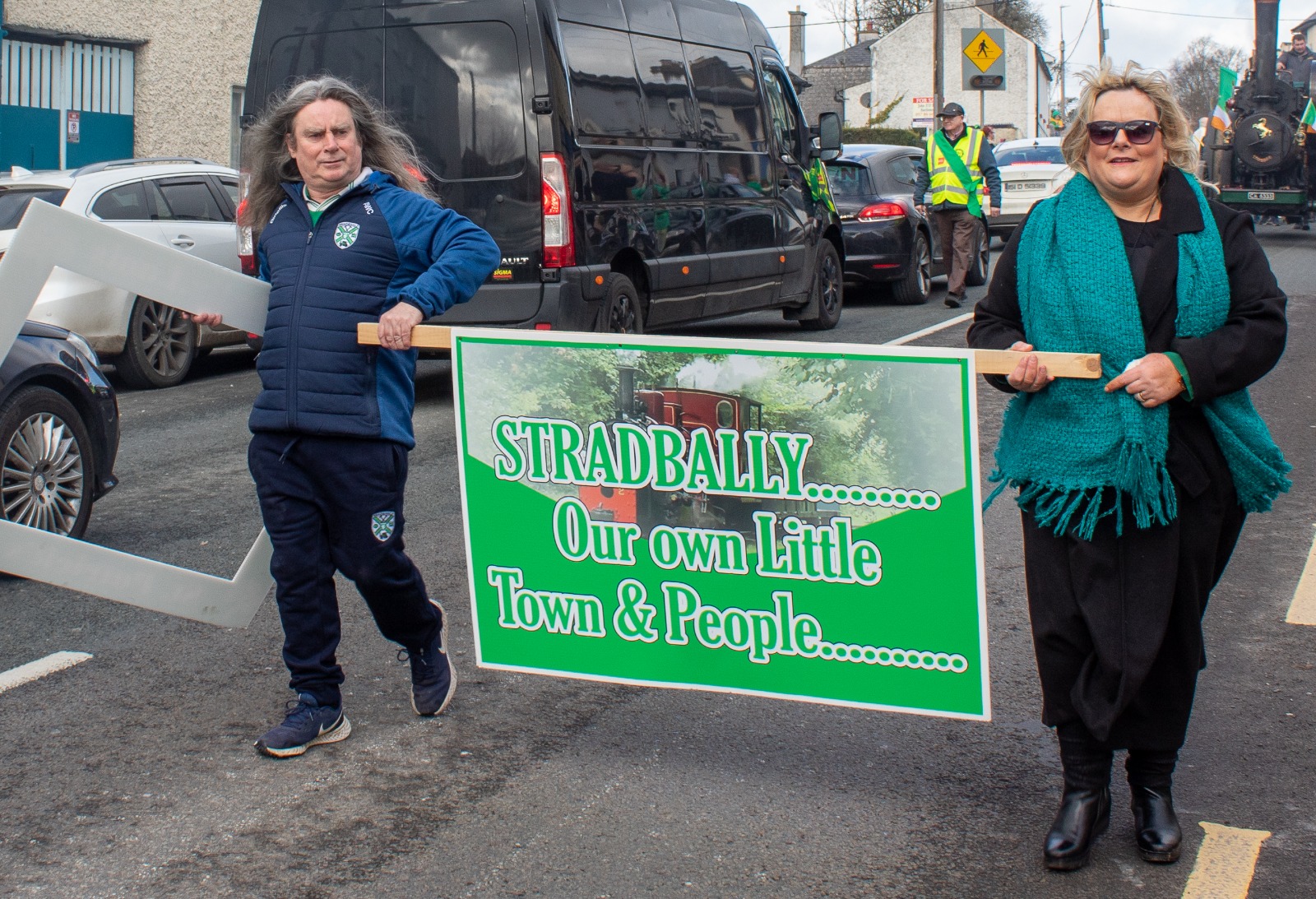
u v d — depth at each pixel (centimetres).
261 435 376
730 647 359
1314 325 1169
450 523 638
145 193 1059
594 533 366
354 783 368
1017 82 6806
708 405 349
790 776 372
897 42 6906
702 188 1029
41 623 504
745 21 1135
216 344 1115
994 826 342
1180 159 312
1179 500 308
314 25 885
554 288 844
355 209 373
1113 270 304
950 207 1422
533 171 841
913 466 334
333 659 394
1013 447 321
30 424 570
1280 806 351
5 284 367
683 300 1003
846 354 335
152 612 517
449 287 364
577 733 402
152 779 371
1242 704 419
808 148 1242
